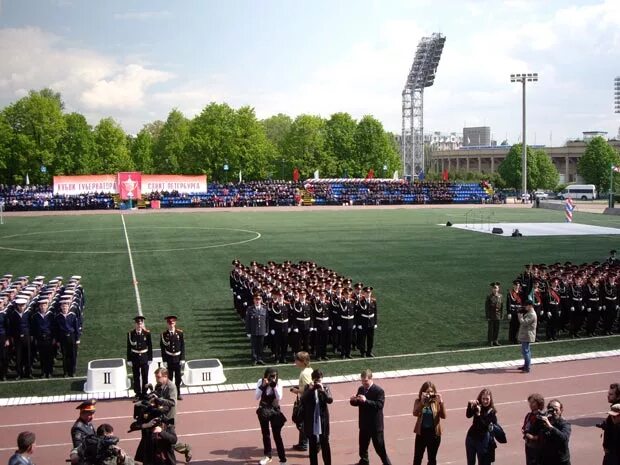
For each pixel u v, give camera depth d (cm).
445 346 2961
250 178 15538
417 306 3756
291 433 1995
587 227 8369
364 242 6769
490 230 7944
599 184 17262
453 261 5425
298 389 1767
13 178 14138
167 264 5328
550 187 18112
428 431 1633
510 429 1977
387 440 1908
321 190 13688
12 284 3397
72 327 2581
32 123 14050
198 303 3850
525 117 13712
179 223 9019
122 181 11838
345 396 2280
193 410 2158
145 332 2336
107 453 1455
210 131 15050
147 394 1709
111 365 2434
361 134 16588
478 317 3506
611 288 3234
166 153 17750
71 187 11906
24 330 2559
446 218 9850
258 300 2758
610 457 1498
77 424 1525
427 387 1661
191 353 2872
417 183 14625
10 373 2636
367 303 2809
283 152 16825
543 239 7031
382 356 2809
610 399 1556
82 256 5784
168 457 1645
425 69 16188
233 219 9725
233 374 2569
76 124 14738
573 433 1933
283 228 8294
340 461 1780
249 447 1873
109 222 9169
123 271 4981
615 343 3041
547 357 2767
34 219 9700
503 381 2431
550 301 3103
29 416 2111
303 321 2803
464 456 1802
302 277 3428
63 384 2466
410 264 5269
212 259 5600
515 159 17662
